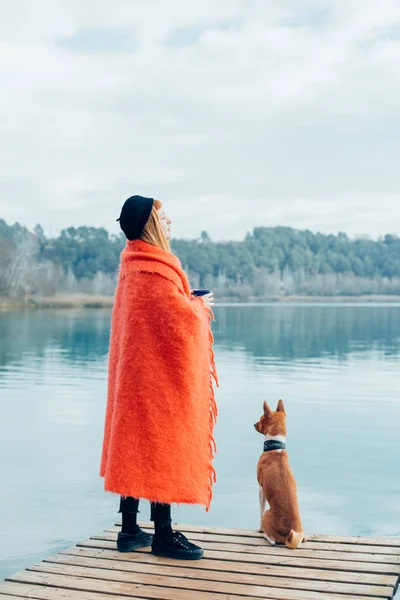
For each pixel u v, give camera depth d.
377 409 11.69
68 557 4.16
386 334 31.05
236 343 26.11
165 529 4.11
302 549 4.25
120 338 3.93
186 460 3.80
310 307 76.88
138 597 3.55
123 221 3.98
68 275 87.94
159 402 3.79
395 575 3.79
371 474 7.79
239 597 3.51
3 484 7.32
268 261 120.81
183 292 3.90
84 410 11.50
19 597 3.57
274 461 4.48
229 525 6.10
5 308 67.75
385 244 127.81
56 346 24.30
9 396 12.96
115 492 3.80
